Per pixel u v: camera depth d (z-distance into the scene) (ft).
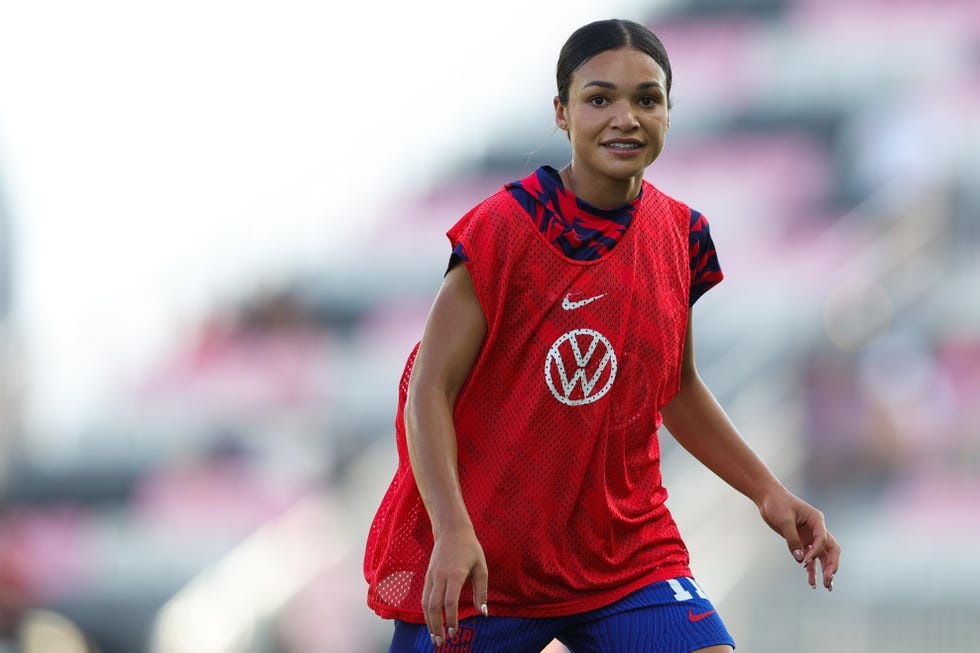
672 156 190.70
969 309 126.31
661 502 33.53
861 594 95.66
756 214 170.19
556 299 31.27
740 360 116.78
